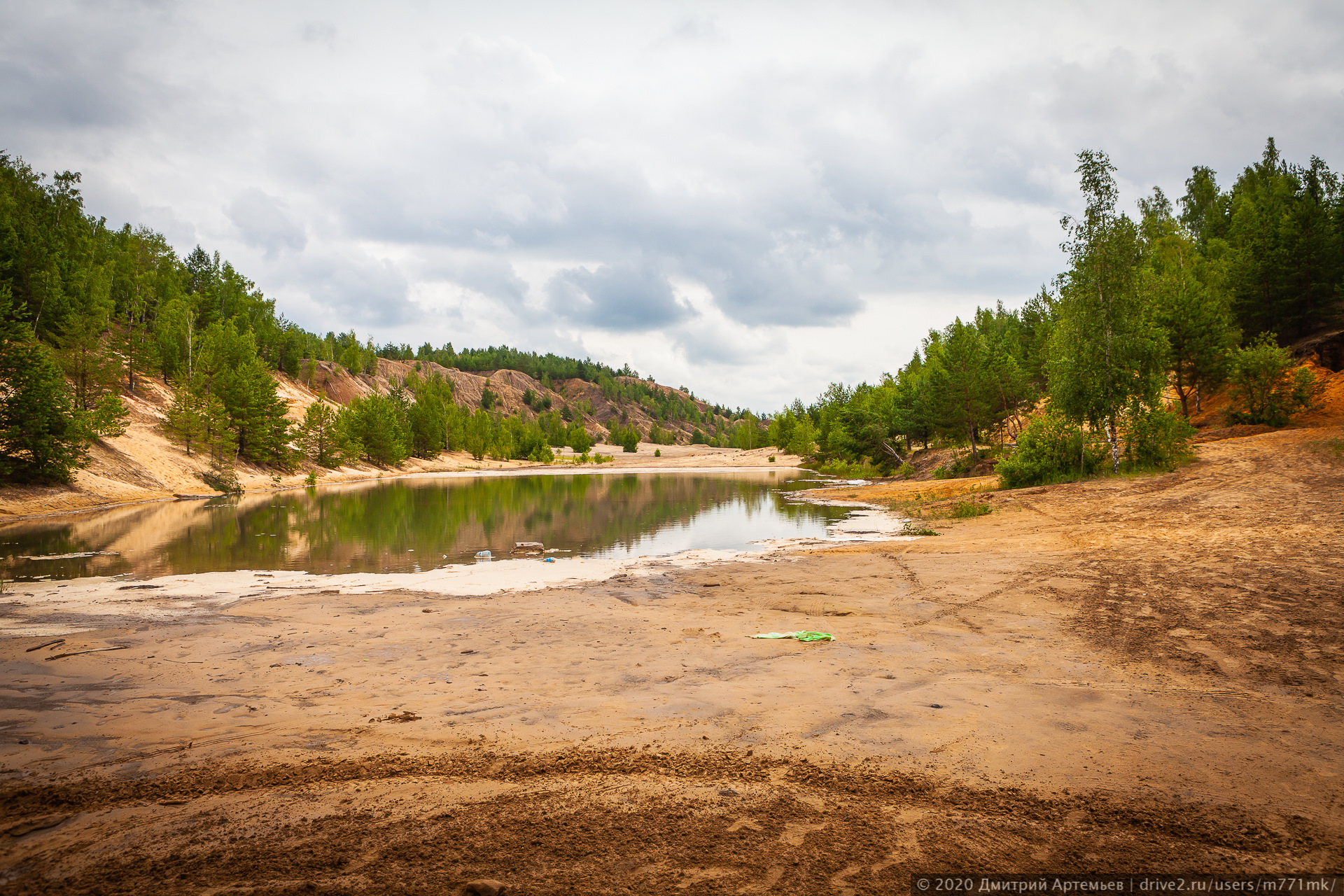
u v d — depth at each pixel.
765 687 6.23
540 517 29.44
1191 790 4.04
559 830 3.75
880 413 67.38
